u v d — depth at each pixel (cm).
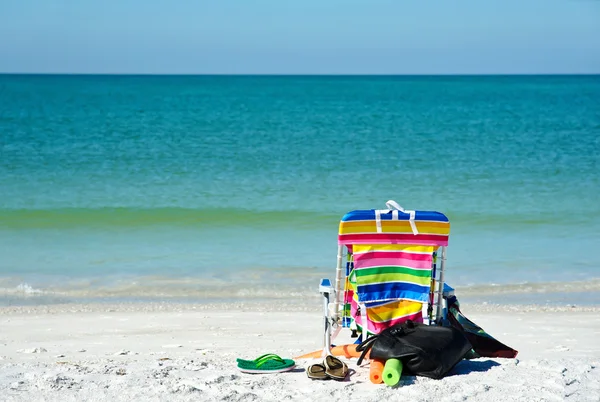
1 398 416
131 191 1553
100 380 459
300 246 1120
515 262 1039
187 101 5059
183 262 1030
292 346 665
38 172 1762
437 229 465
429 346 437
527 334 714
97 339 691
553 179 1738
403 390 416
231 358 597
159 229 1230
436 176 1780
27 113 3541
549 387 423
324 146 2347
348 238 469
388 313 480
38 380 452
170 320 773
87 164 1891
